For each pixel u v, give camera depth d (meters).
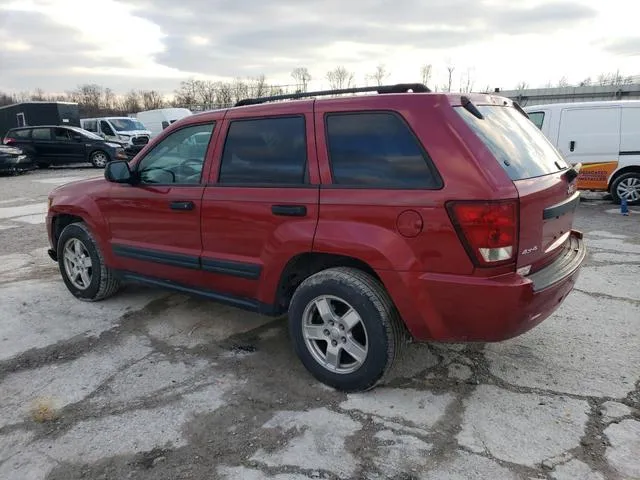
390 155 2.90
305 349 3.31
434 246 2.74
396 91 3.36
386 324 2.95
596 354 3.61
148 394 3.25
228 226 3.56
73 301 4.90
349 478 2.46
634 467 2.47
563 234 3.45
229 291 3.73
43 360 3.74
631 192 9.48
